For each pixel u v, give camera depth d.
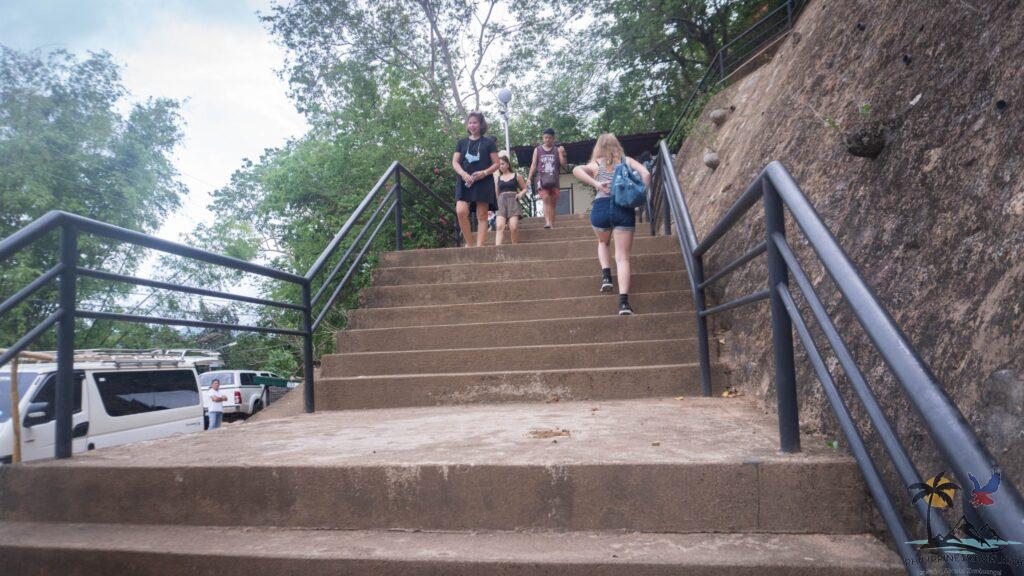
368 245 5.77
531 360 4.17
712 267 4.53
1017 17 2.09
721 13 14.06
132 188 16.69
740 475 1.89
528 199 12.62
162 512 2.13
